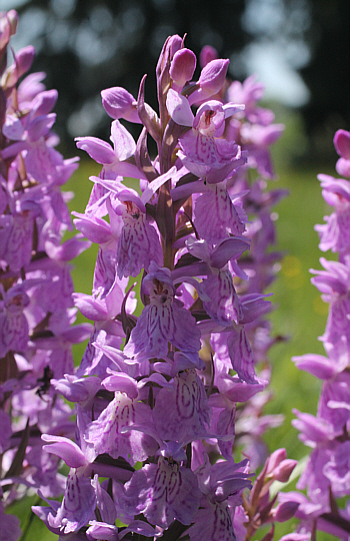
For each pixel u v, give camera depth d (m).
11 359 0.35
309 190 1.64
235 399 0.30
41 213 0.35
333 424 0.35
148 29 3.66
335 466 0.34
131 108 0.30
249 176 0.47
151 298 0.29
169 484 0.29
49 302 0.36
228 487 0.29
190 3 3.61
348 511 0.35
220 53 3.71
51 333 0.36
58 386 0.30
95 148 0.30
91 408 0.30
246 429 0.41
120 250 0.29
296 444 0.46
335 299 0.36
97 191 0.30
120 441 0.29
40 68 3.72
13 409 0.38
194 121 0.29
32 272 0.37
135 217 0.29
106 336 0.31
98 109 3.74
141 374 0.30
